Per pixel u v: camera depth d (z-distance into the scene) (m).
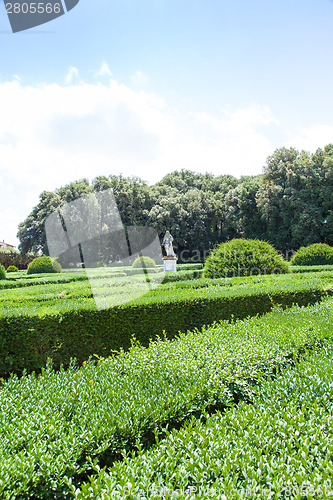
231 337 3.41
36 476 1.52
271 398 2.16
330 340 3.29
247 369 2.73
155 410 2.06
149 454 1.68
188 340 3.36
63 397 2.23
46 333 4.41
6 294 6.25
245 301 5.79
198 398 2.28
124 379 2.59
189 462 1.52
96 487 1.38
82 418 2.00
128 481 1.39
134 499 1.33
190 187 34.91
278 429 1.77
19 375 4.39
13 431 1.82
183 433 1.78
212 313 5.49
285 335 3.35
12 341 4.30
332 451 1.56
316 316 4.22
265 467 1.50
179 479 1.44
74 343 4.56
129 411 2.03
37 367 4.43
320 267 11.20
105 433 1.86
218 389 2.45
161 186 33.16
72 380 2.56
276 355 2.97
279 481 1.37
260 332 3.50
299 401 2.10
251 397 2.44
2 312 4.35
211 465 1.50
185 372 2.62
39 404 2.16
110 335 4.69
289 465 1.47
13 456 1.64
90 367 2.90
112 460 1.91
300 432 1.76
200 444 1.68
